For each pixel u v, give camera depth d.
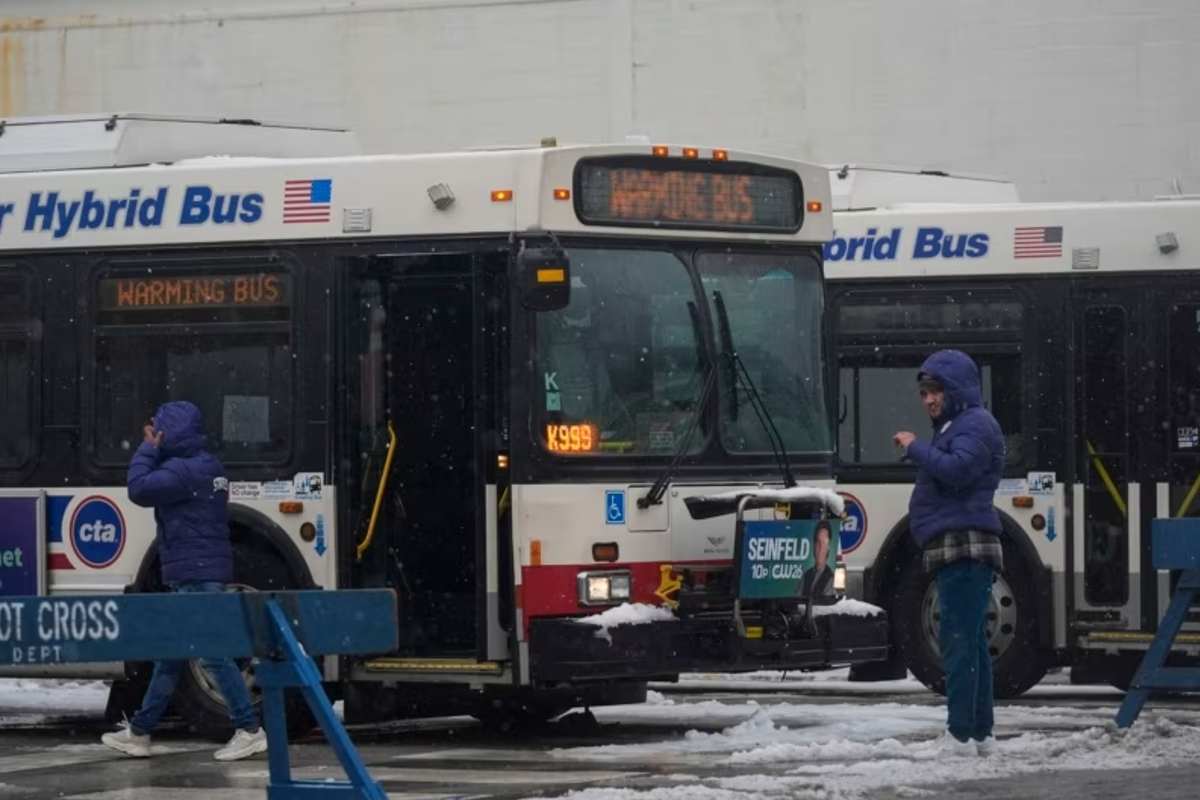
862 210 57.25
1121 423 53.97
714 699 53.97
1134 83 86.94
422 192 44.50
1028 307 54.75
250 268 46.16
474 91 94.69
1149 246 54.06
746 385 44.97
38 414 47.97
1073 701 53.75
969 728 37.72
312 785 27.19
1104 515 53.91
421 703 46.38
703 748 41.25
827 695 55.59
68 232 47.91
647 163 44.47
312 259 45.53
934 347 55.44
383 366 45.16
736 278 45.38
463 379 44.47
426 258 44.50
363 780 26.78
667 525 43.47
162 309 47.00
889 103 89.25
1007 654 54.19
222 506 42.50
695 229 44.88
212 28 98.25
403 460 44.94
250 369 46.09
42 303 48.06
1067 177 87.56
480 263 43.75
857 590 55.19
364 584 45.16
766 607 43.16
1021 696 55.50
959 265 55.34
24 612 26.23
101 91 99.81
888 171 59.00
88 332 47.66
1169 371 53.81
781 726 45.25
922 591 54.81
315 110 96.69
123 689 49.19
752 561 42.66
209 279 46.53
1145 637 53.19
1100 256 54.34
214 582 42.19
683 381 44.25
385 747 43.44
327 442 45.25
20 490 48.00
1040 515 54.12
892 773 35.34
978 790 33.38
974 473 37.06
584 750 41.31
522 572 42.53
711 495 43.66
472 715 48.06
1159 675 39.56
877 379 55.75
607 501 43.03
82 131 50.56
